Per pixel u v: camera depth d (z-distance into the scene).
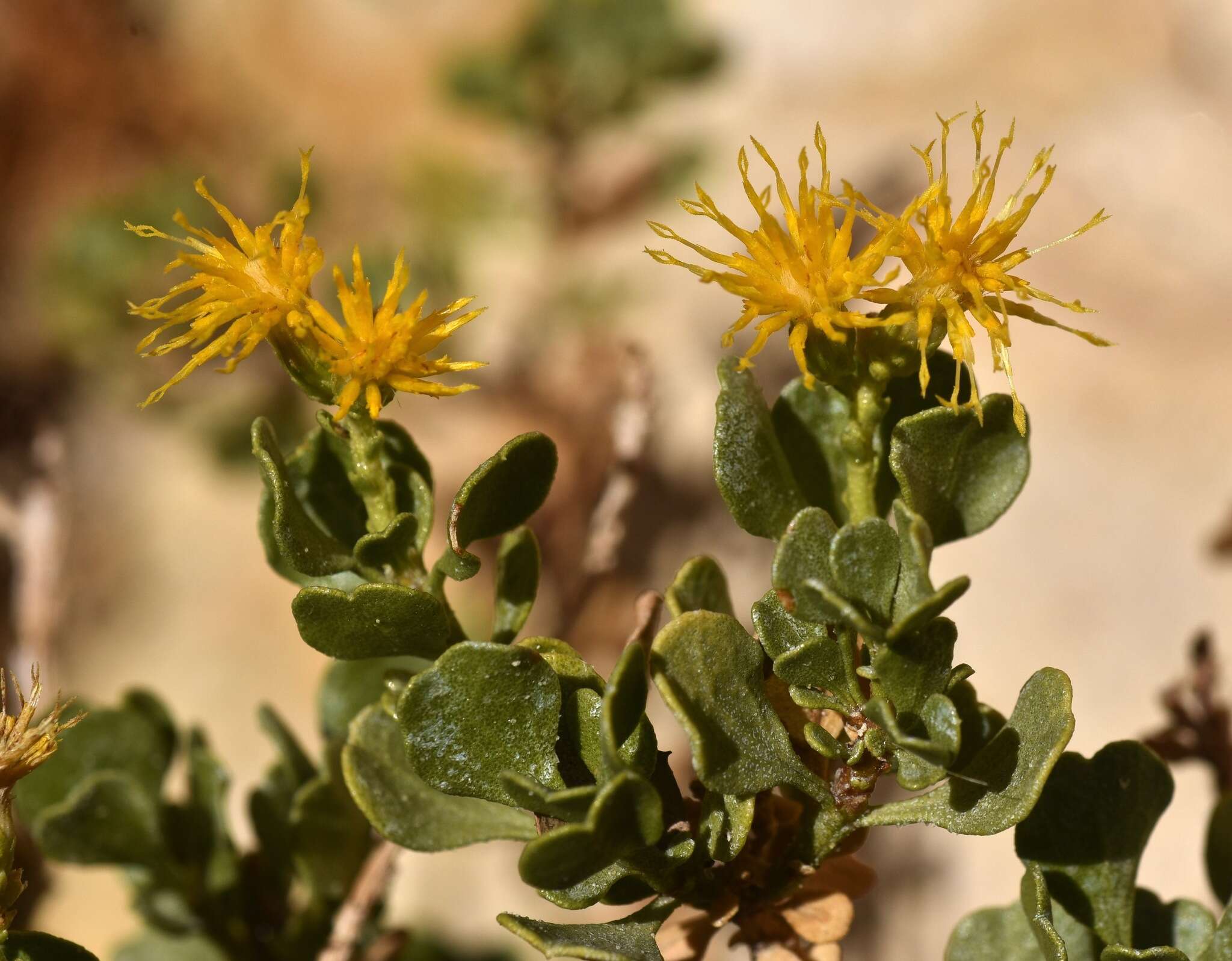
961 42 0.58
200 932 0.21
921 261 0.18
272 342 0.18
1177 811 0.40
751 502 0.19
